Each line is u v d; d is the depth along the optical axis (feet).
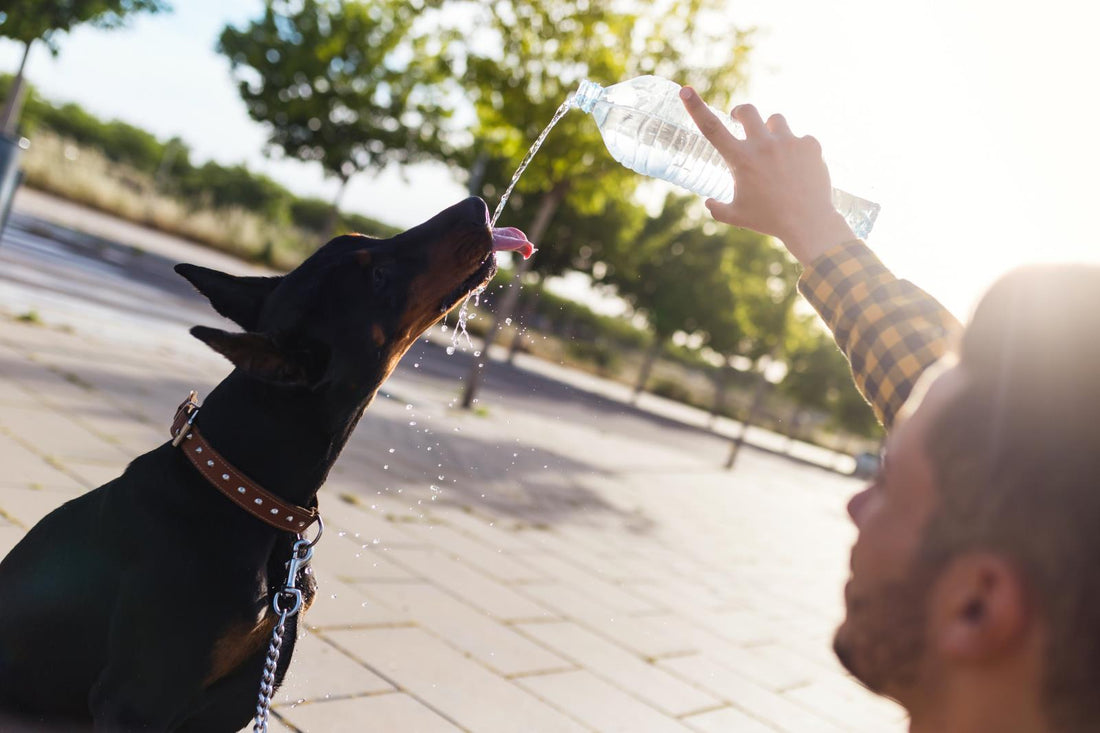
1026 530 1.95
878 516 2.40
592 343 107.24
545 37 31.14
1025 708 1.98
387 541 16.08
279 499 6.39
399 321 6.91
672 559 22.88
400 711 9.96
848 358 3.95
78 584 6.23
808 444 121.49
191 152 121.80
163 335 30.63
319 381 6.40
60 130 112.98
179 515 6.16
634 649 14.73
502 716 10.66
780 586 23.89
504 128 33.68
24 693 6.50
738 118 4.27
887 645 2.30
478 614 13.97
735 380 121.29
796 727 13.33
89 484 13.79
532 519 21.94
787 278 61.05
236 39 67.97
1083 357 1.98
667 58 31.09
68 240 47.98
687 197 84.23
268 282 7.01
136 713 5.99
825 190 4.15
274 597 6.40
